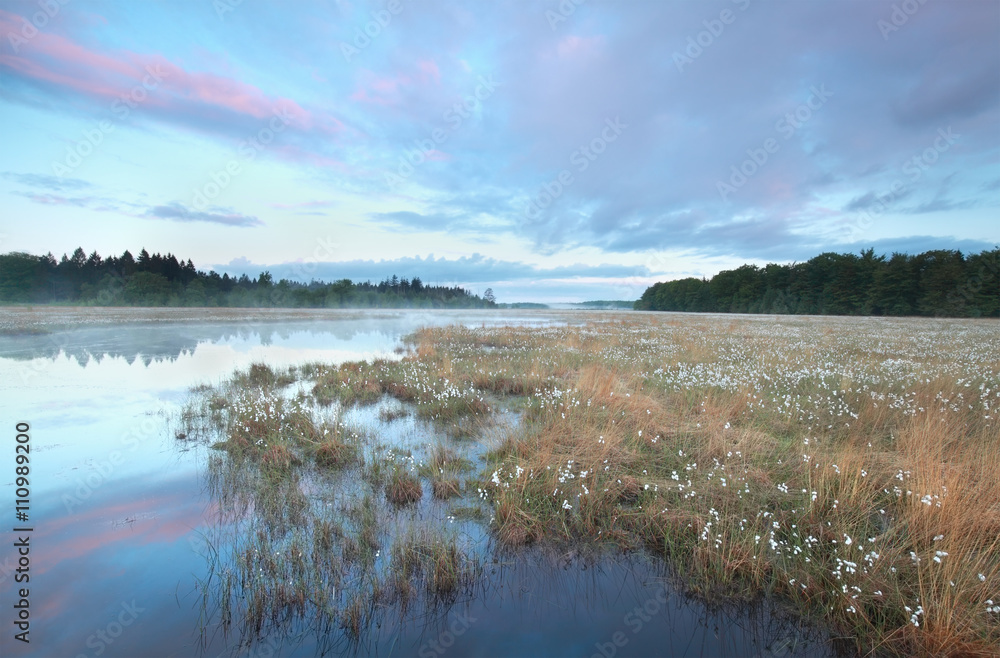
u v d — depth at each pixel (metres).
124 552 4.55
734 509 5.22
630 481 5.95
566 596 4.08
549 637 3.57
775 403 9.28
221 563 4.39
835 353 16.53
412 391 10.90
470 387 11.23
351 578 4.20
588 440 7.20
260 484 6.09
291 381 12.77
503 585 4.22
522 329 28.41
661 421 8.30
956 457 6.20
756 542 4.52
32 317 31.11
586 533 4.99
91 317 32.62
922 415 8.23
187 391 11.21
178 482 6.17
